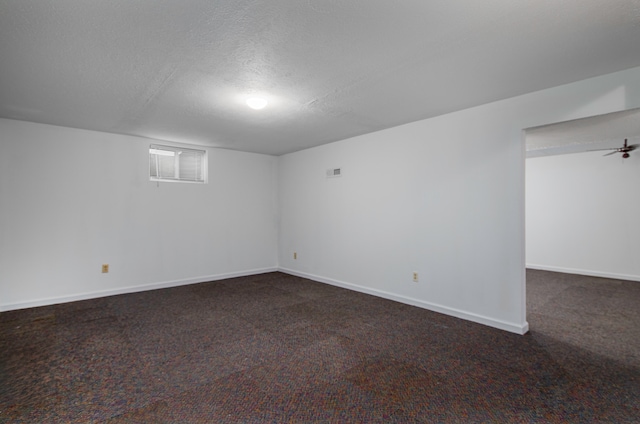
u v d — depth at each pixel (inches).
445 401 80.0
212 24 73.5
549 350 108.6
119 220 180.9
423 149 152.9
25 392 83.8
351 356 104.6
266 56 89.1
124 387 86.2
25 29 74.8
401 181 163.0
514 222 124.3
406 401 80.0
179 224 201.9
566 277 227.5
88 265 171.6
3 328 128.6
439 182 147.0
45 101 125.0
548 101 114.0
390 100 125.3
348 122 155.9
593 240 233.9
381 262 173.8
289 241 237.9
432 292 150.8
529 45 83.4
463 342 115.2
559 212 248.4
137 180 186.4
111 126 162.7
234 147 216.7
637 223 217.2
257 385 87.4
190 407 77.6
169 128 166.4
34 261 157.6
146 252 189.9
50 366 97.6
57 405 78.2
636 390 84.7
